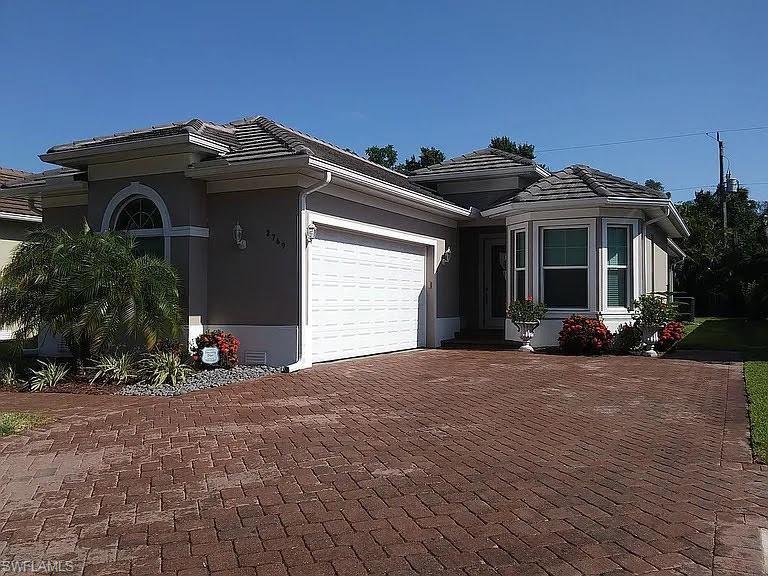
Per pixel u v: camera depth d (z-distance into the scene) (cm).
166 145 1139
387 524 446
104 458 617
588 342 1413
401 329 1538
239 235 1181
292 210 1149
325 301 1253
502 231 1791
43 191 1463
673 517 458
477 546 410
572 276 1505
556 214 1505
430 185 1889
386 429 723
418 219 1575
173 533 434
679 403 863
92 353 1078
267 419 778
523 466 580
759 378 1045
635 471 567
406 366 1230
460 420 768
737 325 2427
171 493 514
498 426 736
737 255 3191
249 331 1183
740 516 459
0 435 707
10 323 1062
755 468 577
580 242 1498
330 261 1269
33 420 777
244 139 1270
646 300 1422
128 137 1230
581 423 751
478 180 1838
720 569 376
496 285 1809
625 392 948
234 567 384
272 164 1103
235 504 488
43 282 1018
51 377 1041
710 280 3272
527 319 1494
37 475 566
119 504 491
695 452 627
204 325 1206
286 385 1015
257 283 1177
